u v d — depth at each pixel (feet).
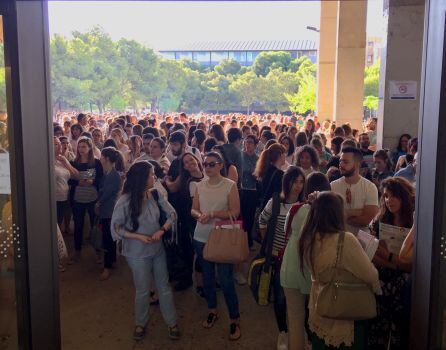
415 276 10.59
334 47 86.12
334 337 10.98
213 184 15.30
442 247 9.91
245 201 22.13
